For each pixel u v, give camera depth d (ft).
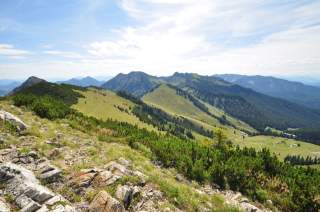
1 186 41.86
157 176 64.59
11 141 67.21
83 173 53.78
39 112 120.16
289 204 82.58
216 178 88.07
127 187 50.26
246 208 67.56
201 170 87.86
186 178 84.28
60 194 45.27
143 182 55.67
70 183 49.65
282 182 97.40
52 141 76.74
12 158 56.03
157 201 50.08
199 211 53.42
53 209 37.93
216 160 104.83
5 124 77.61
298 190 86.89
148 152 99.91
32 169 52.65
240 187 86.58
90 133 112.78
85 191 47.85
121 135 127.24
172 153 99.71
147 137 130.00
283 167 114.73
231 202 67.21
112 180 52.01
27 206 37.52
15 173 45.19
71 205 41.24
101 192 45.55
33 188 41.45
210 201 62.03
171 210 48.29
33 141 72.02
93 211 42.27
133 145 105.09
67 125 113.09
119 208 43.39
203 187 80.48
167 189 55.77
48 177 49.55
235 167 92.89
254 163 108.58
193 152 109.40
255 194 84.33
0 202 37.11
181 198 54.65
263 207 78.28
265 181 98.68
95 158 67.31
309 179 102.06
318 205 80.53
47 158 62.49
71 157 65.82
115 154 74.79
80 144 81.56
